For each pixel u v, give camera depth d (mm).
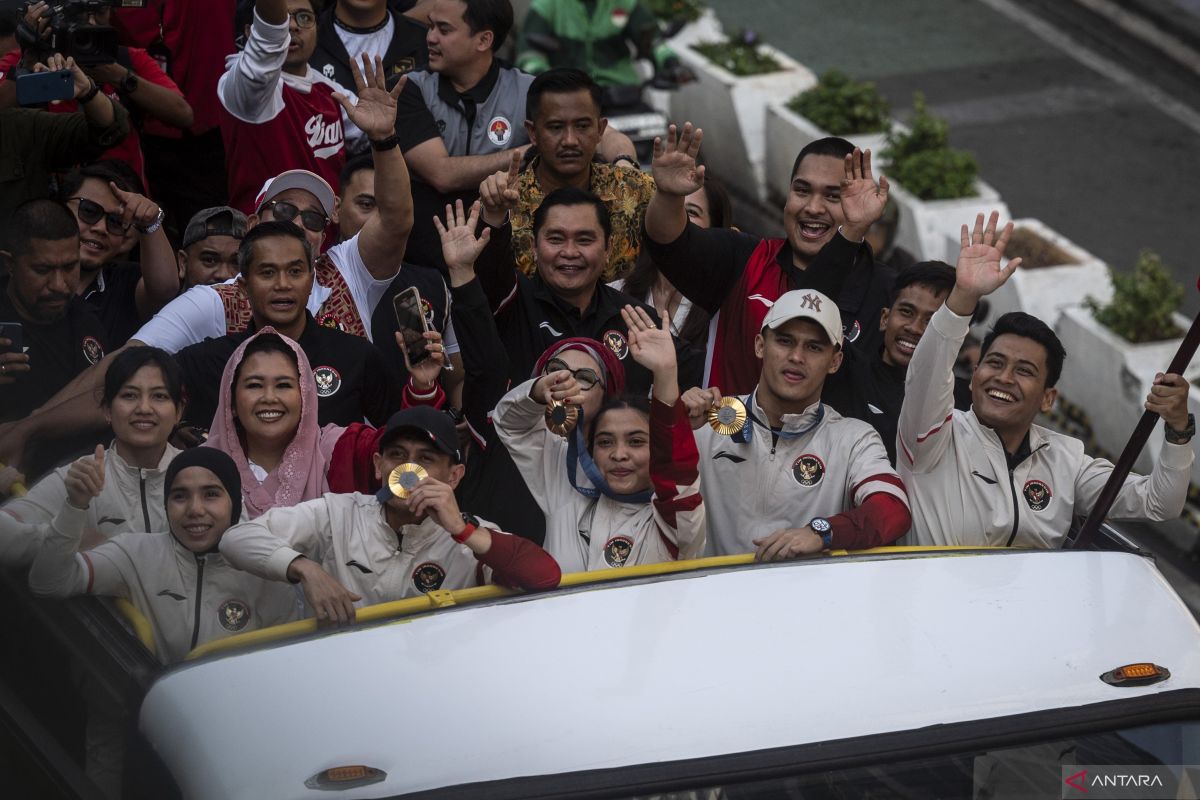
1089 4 47875
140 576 12969
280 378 13820
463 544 12352
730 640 10398
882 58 45312
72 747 11891
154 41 22484
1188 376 27562
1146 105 43125
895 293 16641
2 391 16188
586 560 13477
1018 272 30531
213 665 10391
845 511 13844
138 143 21656
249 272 15320
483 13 20156
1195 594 25000
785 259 17141
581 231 16078
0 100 17859
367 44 22719
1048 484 14195
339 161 21297
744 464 14094
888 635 10562
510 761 9367
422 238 20328
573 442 13664
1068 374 29703
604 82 31109
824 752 9547
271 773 9391
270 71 19516
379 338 17141
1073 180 39438
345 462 14258
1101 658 10570
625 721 9656
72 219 16125
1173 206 38469
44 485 13703
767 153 37000
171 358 14164
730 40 39000
